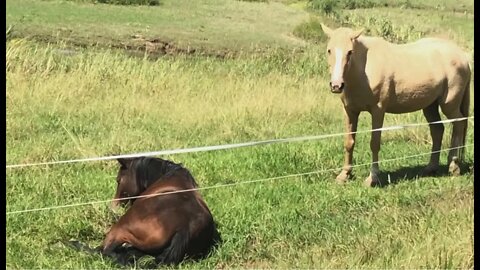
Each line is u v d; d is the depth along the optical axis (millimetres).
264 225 8031
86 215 8070
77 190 8781
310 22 22016
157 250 7102
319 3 24844
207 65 16609
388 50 9625
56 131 11180
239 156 10195
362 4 25641
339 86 8883
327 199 8828
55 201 8453
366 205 8742
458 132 10359
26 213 8039
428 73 9852
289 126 12164
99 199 8555
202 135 11414
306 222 8164
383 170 10281
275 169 9828
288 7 25078
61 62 15180
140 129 11500
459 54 10320
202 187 8992
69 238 7773
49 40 17719
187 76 14953
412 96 9766
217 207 8383
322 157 10422
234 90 14008
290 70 17000
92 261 7207
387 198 8945
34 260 7258
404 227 7840
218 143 10945
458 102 10258
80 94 13203
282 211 8367
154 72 14797
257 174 9633
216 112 12539
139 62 15820
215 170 9648
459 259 7156
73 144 10414
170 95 13570
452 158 10305
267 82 15008
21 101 12391
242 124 12016
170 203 7211
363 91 9406
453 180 9891
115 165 9703
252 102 13055
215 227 7707
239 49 19109
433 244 7352
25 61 14516
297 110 13047
